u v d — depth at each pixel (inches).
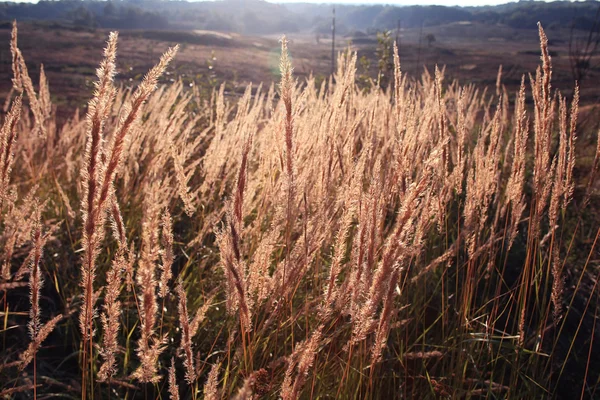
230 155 126.0
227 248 57.0
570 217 176.6
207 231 111.8
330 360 87.3
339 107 98.3
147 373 58.6
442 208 102.1
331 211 82.0
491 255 103.3
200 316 60.7
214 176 122.4
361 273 59.9
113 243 123.2
